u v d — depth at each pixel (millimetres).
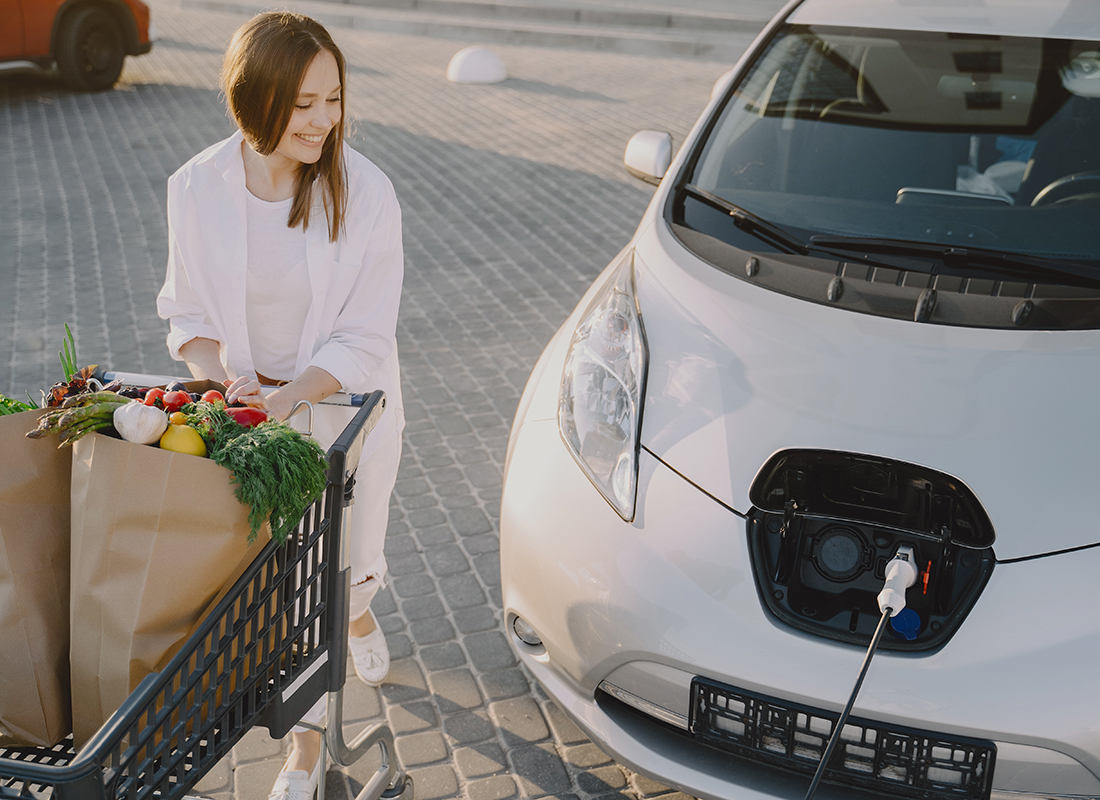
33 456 1709
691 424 2320
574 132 9992
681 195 3098
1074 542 1986
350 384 2256
